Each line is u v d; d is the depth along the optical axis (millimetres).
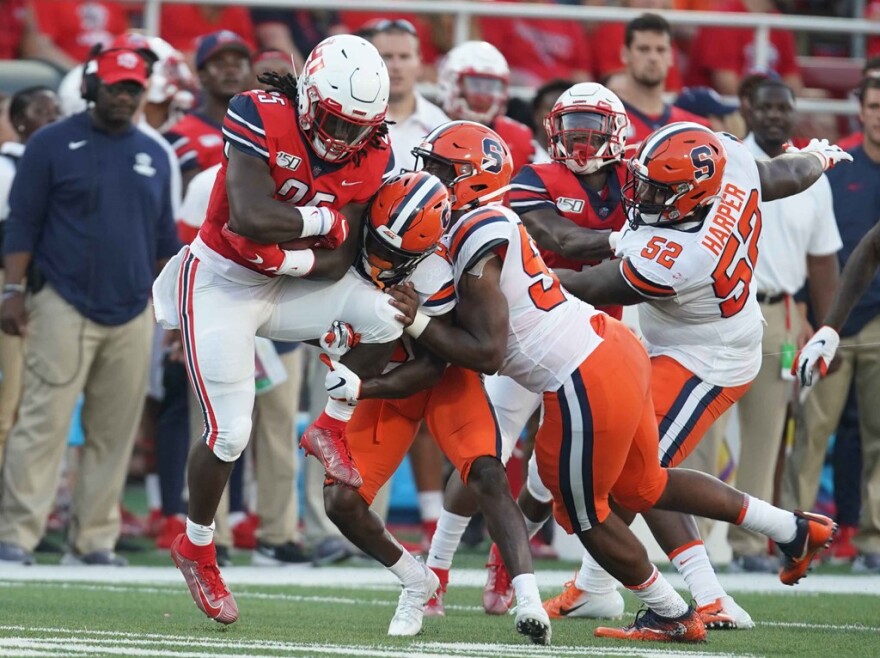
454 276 16422
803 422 28359
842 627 18781
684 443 18328
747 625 18453
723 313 18281
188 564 17453
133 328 26516
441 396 16828
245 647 15359
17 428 26328
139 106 26531
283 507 27797
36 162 25984
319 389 28062
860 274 19828
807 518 17562
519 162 28859
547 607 20031
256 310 16984
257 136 16062
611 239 18828
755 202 18328
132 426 26859
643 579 16859
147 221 26641
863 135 28844
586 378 16203
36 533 26469
